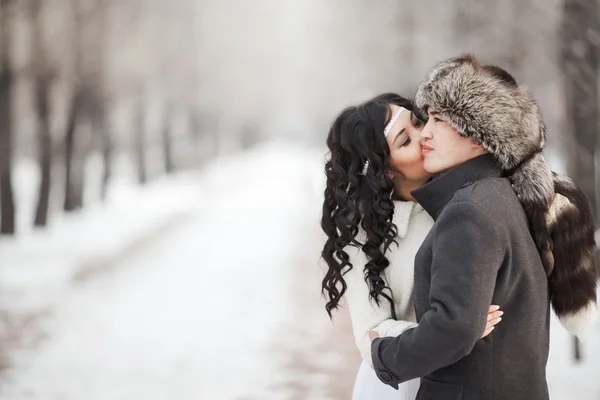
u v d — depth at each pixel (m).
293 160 58.84
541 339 1.91
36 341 7.05
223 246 14.82
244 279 10.80
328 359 6.43
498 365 1.84
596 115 7.07
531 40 10.98
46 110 15.60
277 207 24.00
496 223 1.78
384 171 2.17
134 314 8.31
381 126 2.18
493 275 1.75
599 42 6.83
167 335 7.30
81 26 16.38
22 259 11.96
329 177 2.28
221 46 32.75
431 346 1.75
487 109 1.85
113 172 34.81
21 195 24.30
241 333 7.40
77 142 18.81
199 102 32.25
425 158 2.02
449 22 14.77
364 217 2.15
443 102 1.91
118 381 5.73
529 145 1.89
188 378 5.80
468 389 1.85
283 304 8.93
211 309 8.59
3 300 8.98
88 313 8.32
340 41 26.06
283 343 7.01
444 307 1.74
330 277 2.21
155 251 14.01
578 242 1.97
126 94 20.03
